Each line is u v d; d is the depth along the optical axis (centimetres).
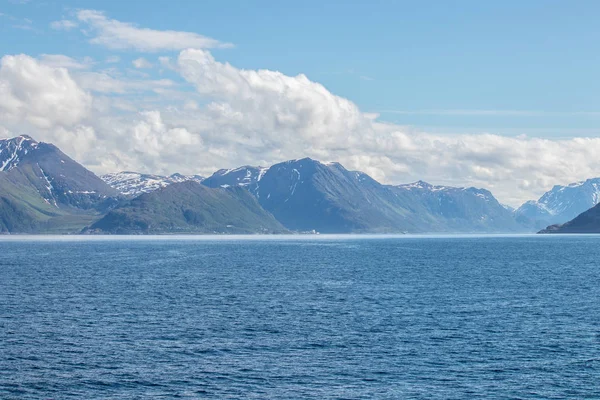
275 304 8700
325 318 7481
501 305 8612
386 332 6619
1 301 8975
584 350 5803
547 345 6009
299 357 5544
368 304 8706
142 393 4553
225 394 4544
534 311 8056
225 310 8119
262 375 4994
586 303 8819
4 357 5488
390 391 4625
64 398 4447
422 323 7150
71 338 6281
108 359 5441
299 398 4472
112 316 7612
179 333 6550
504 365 5291
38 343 6044
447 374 5044
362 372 5091
